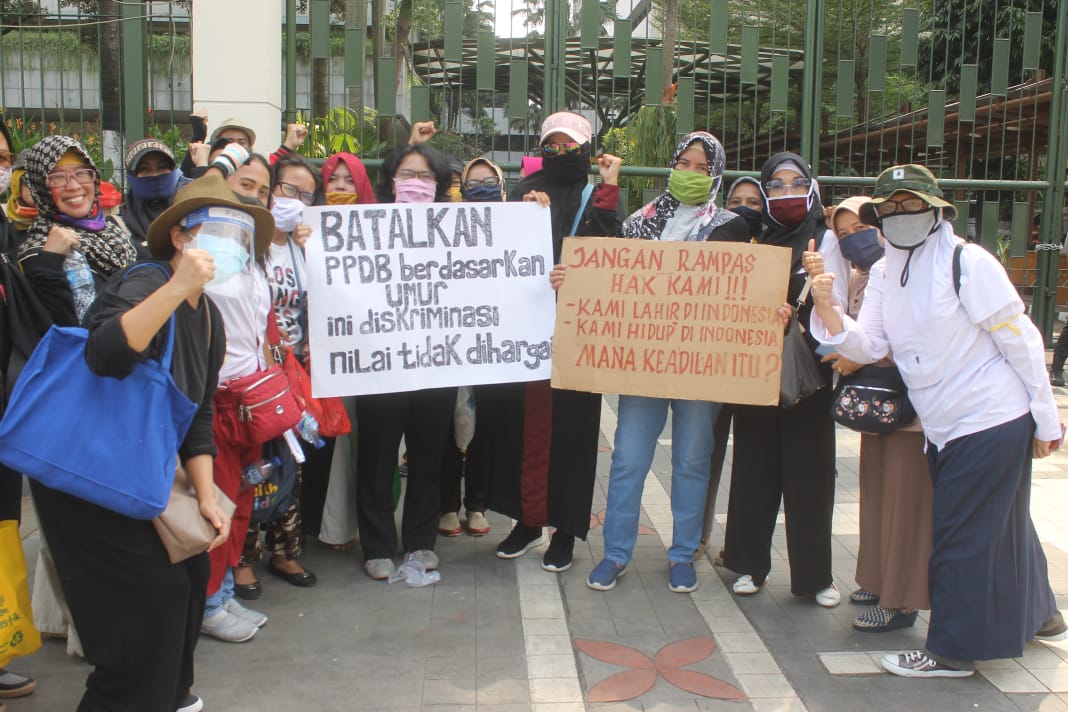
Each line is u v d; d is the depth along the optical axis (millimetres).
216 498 2621
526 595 3818
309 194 3830
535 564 4176
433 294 3756
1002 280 2961
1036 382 2982
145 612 2396
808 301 3639
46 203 3045
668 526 4742
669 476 5590
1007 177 12773
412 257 3729
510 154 6754
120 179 6023
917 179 3008
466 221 3771
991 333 2973
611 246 3633
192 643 2650
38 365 2270
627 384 3662
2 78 5871
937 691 3080
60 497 2348
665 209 3820
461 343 3795
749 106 8797
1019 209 8016
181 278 2199
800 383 3494
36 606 3260
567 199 4023
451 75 7484
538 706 2949
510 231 3809
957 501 3051
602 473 5656
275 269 3656
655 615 3654
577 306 3674
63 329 2283
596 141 7094
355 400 4133
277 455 3469
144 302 2189
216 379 2623
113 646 2408
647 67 6785
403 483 5500
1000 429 2986
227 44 5703
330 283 3646
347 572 4059
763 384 3555
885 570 3410
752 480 3766
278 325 3658
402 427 3912
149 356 2314
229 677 3107
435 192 3994
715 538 4582
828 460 3682
